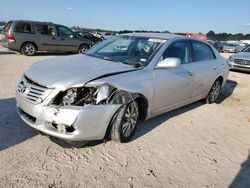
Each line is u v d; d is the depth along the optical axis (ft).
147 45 15.67
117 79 12.34
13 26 43.09
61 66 13.12
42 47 45.96
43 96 11.30
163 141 13.87
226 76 22.39
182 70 16.38
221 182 10.96
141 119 14.40
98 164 11.19
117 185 10.02
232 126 17.25
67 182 9.88
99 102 11.54
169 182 10.56
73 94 11.20
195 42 18.57
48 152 11.69
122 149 12.55
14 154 11.28
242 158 13.11
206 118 18.16
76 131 11.14
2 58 39.52
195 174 11.29
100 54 15.90
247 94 26.81
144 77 13.53
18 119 14.65
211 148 13.78
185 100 17.56
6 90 20.36
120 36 17.61
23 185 9.46
